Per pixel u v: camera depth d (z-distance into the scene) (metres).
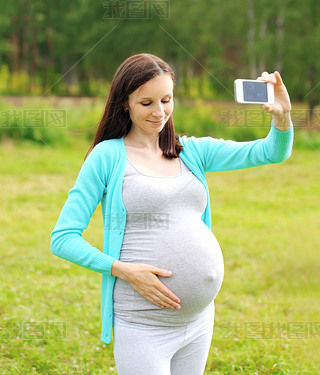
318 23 13.99
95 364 2.75
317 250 4.72
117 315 1.64
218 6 15.00
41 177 7.60
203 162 1.78
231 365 2.75
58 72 15.91
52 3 16.08
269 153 1.72
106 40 14.65
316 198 6.82
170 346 1.62
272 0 13.87
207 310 1.72
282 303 3.64
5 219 5.50
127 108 1.63
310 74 14.01
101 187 1.62
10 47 16.62
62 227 1.58
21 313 3.27
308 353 2.88
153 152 1.68
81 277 4.00
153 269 1.56
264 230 5.44
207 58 16.12
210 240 1.68
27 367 2.67
